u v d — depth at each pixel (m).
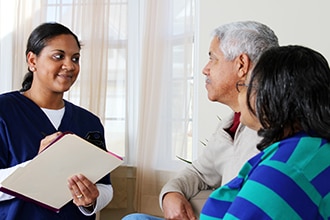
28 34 3.02
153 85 2.77
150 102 2.78
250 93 1.02
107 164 1.61
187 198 1.72
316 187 0.91
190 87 2.73
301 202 0.90
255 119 1.05
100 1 2.90
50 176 1.57
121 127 2.95
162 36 2.77
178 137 2.76
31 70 1.80
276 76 0.97
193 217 1.58
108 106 2.95
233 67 1.44
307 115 0.95
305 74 0.95
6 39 3.08
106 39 2.90
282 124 0.97
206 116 2.55
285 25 2.38
